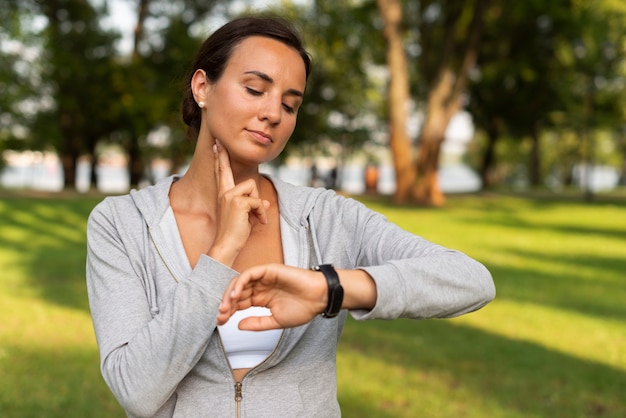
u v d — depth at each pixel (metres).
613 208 20.34
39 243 10.51
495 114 32.12
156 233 1.43
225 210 1.31
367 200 21.89
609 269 9.23
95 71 24.20
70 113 25.62
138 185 28.12
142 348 1.24
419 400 4.16
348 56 29.02
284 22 1.47
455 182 77.44
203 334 1.23
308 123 30.16
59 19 24.83
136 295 1.38
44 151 26.03
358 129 34.53
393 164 20.80
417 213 17.50
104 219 1.46
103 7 25.06
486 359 5.05
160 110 23.98
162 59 25.33
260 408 1.34
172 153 27.53
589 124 27.56
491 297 1.35
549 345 5.48
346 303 1.22
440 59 20.52
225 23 1.46
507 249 11.04
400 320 6.22
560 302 7.08
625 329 6.02
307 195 1.56
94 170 28.20
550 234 13.30
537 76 29.23
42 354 4.95
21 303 6.49
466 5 22.38
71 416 3.85
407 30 24.16
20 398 4.07
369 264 1.50
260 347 1.38
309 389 1.40
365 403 4.09
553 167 58.97
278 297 1.21
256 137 1.40
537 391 4.40
